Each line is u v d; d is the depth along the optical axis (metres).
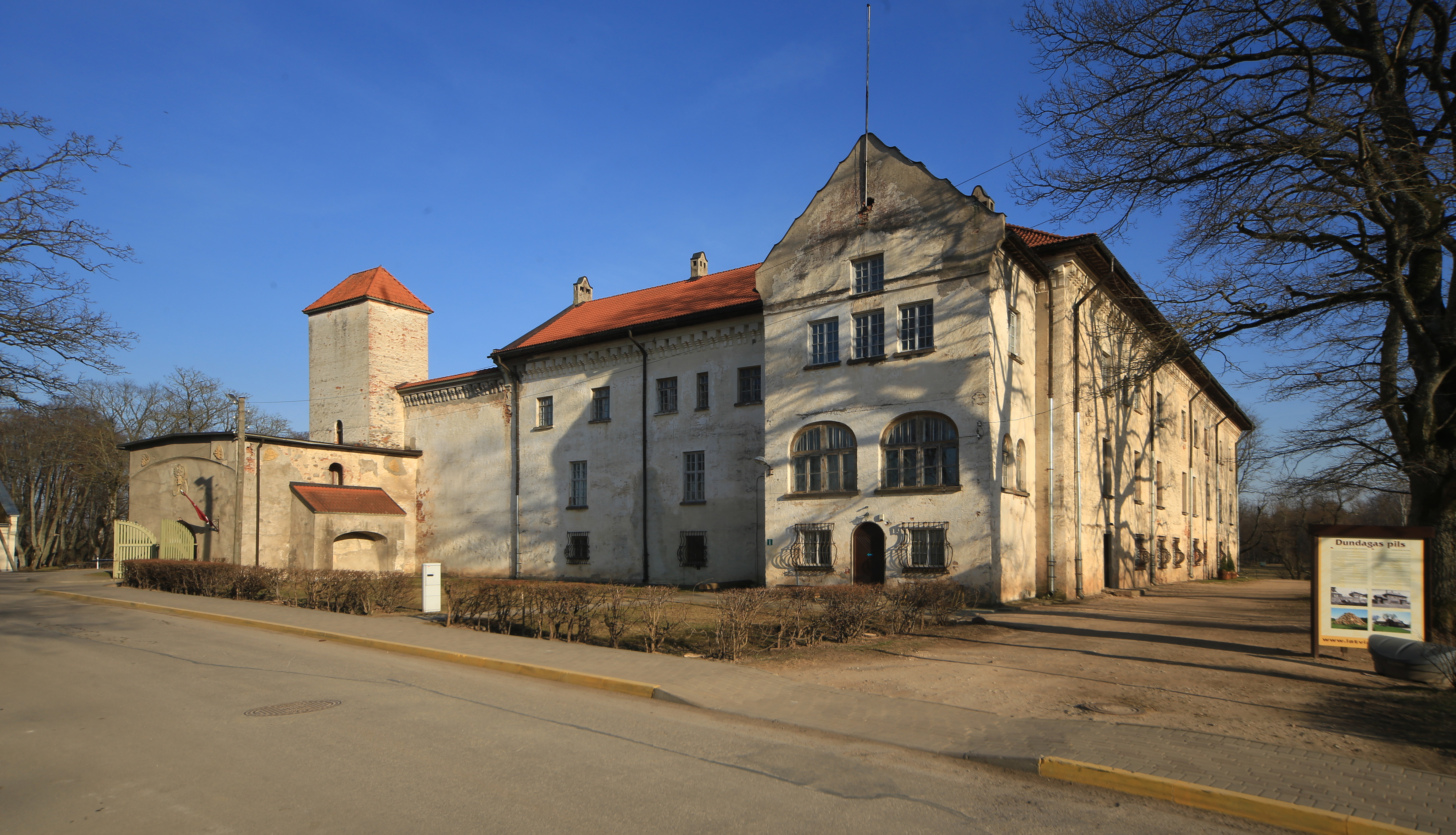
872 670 12.46
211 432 34.66
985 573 22.22
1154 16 16.67
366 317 42.28
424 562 38.62
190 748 8.04
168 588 26.25
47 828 5.98
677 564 31.19
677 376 32.09
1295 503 25.61
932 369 23.80
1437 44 15.40
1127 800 6.88
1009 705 10.12
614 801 6.54
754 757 7.88
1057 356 26.67
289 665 12.92
